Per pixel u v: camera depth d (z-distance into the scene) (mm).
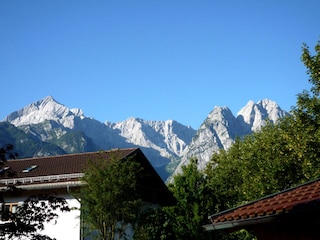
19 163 32812
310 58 23672
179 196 27438
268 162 31469
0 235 11523
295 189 13000
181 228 26344
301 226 10859
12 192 12477
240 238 27422
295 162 29922
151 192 31562
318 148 23828
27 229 11648
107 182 22047
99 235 23078
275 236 11500
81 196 23047
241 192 33750
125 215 22984
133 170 23656
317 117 23422
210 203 27047
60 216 25953
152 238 25594
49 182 26562
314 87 23609
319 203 10078
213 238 26547
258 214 11117
